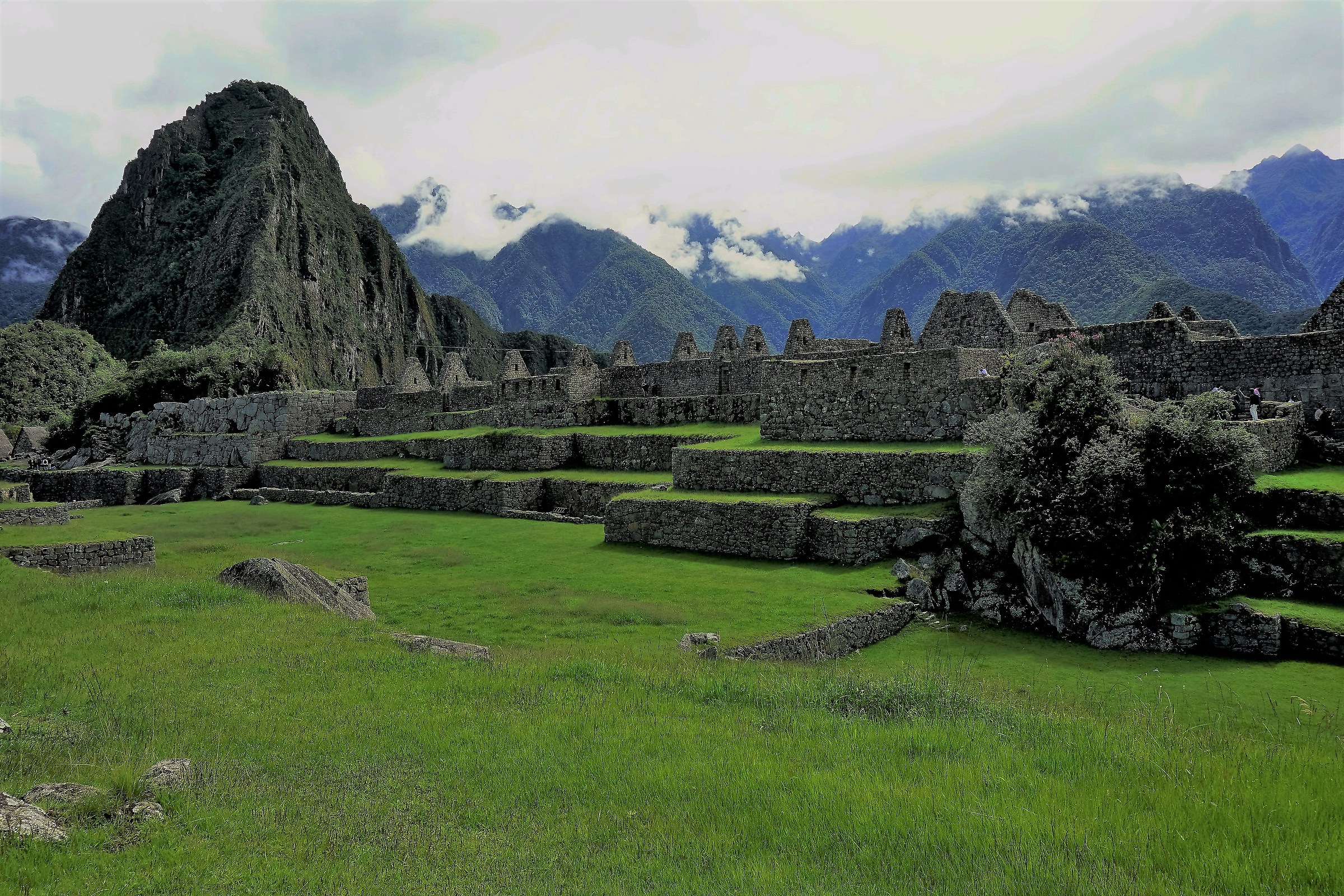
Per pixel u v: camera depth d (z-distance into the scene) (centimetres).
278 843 722
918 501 2292
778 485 2595
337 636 1420
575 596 1977
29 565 2084
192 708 1048
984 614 1878
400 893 647
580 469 3803
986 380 2388
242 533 3278
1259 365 2253
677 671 1295
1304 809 707
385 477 4288
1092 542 1745
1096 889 605
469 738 973
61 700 1063
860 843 709
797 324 4062
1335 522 1702
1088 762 875
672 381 4194
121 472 5350
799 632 1641
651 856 704
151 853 689
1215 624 1602
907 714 1090
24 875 631
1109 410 1891
